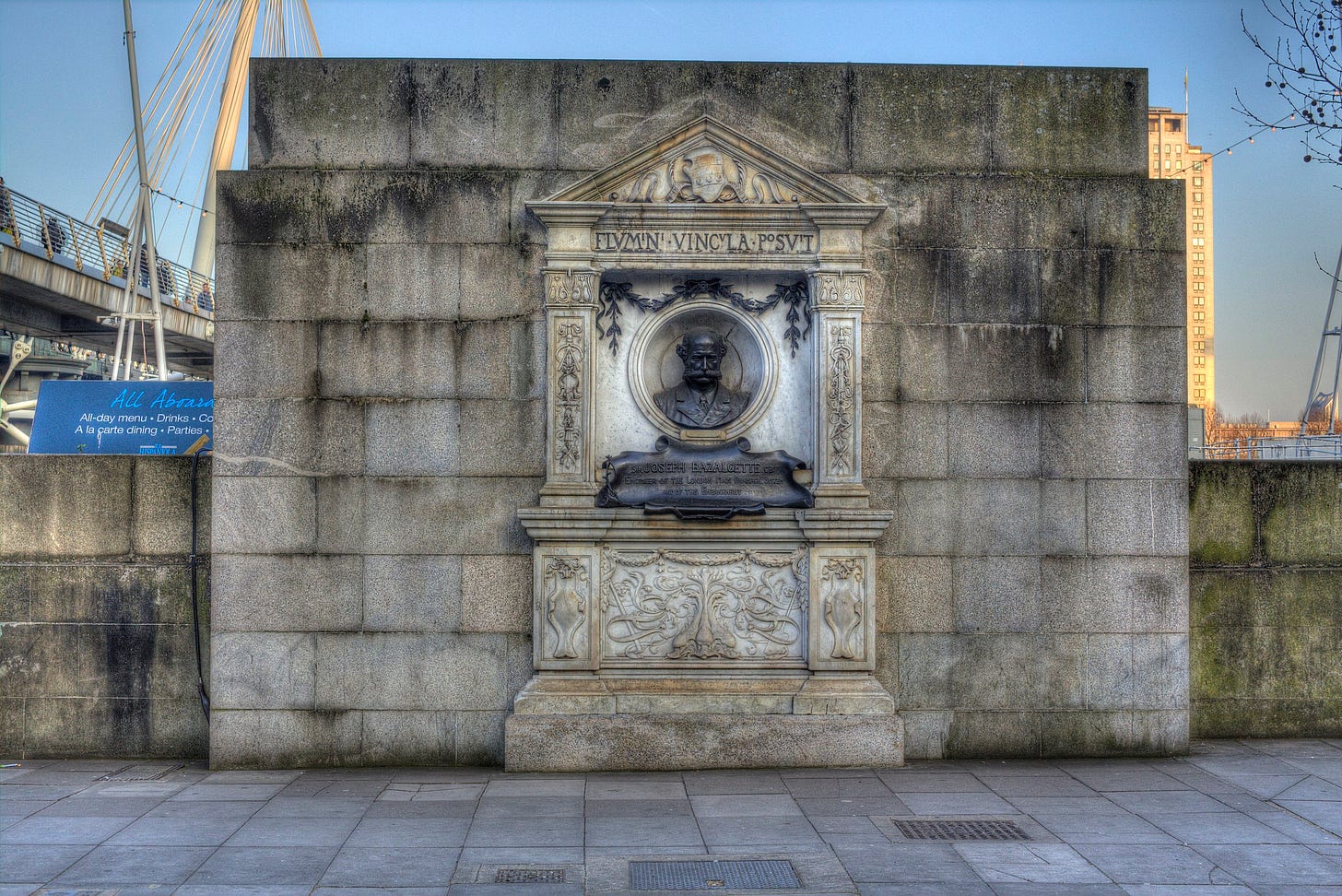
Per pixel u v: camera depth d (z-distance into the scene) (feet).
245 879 25.81
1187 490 37.76
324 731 36.32
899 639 36.94
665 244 36.68
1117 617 37.27
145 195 75.51
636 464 36.76
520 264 36.70
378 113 36.94
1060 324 37.37
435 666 36.40
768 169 36.63
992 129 37.63
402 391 36.58
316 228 36.68
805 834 29.07
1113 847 28.09
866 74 37.50
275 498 36.42
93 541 38.17
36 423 43.91
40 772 35.86
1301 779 34.50
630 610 36.42
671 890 25.17
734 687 36.04
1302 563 40.19
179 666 37.99
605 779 34.58
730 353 38.70
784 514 36.19
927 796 32.50
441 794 32.96
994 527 37.14
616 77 37.11
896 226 37.24
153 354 131.44
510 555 36.45
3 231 103.86
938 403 37.14
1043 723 37.11
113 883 25.57
